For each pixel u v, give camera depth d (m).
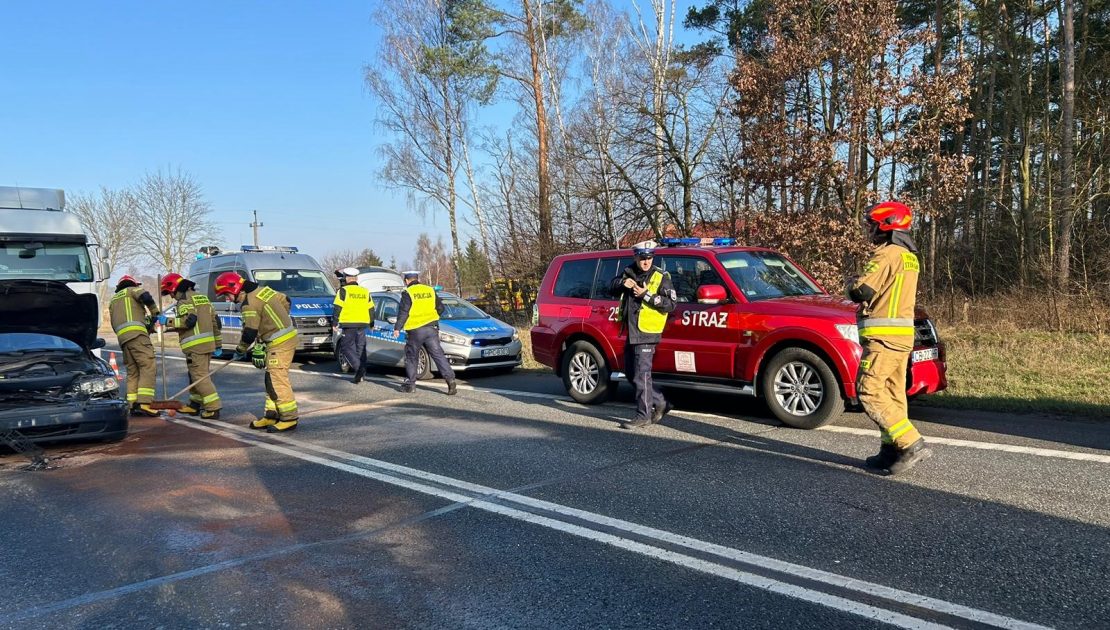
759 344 7.46
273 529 4.62
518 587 3.68
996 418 7.41
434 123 29.53
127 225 40.47
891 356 5.46
